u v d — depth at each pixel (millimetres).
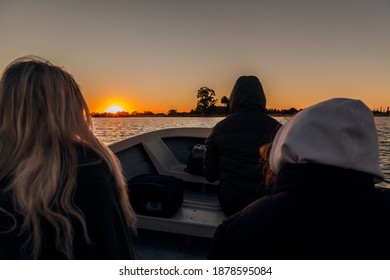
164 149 4309
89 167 929
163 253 2350
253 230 757
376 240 681
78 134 994
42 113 921
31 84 922
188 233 2324
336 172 705
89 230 880
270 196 802
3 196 847
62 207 854
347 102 731
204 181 3637
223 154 2240
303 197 726
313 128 727
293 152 743
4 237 831
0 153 907
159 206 2414
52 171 868
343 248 688
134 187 2469
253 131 2141
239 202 2107
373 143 708
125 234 1002
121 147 3463
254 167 2080
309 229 707
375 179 757
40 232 838
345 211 699
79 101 1028
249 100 2238
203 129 4559
